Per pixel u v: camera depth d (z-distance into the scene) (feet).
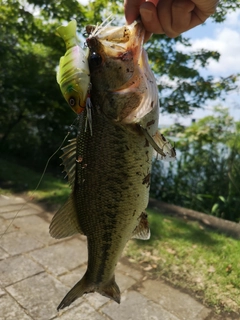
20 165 5.07
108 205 0.93
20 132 5.98
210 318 1.69
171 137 4.43
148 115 0.93
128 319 1.64
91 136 0.90
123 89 0.89
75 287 1.05
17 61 5.23
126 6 0.93
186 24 0.87
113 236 0.96
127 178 0.91
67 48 0.81
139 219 0.98
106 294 1.07
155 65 4.17
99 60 0.87
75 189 0.97
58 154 5.28
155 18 0.87
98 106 0.89
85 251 2.34
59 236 1.00
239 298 1.83
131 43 0.89
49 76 5.24
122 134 0.89
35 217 2.93
